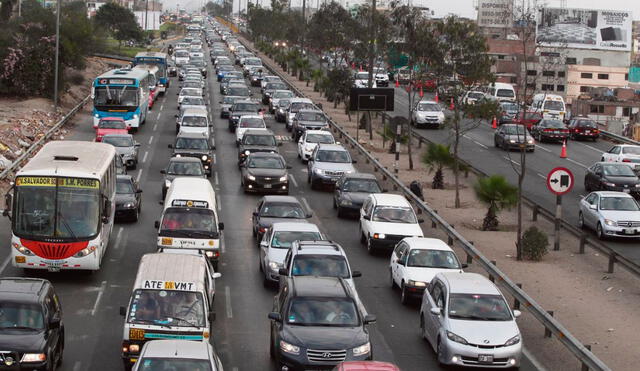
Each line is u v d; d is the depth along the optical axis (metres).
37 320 16.20
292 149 52.62
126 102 54.34
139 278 17.69
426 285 22.58
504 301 18.88
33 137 49.12
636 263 28.84
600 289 25.34
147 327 16.66
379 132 59.59
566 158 54.22
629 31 152.12
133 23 165.12
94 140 50.53
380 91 54.66
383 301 23.58
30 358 15.60
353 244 30.52
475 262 28.34
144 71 61.84
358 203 34.03
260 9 165.12
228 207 35.84
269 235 25.19
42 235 23.58
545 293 24.72
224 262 27.14
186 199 26.44
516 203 33.28
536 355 19.55
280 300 18.64
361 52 85.69
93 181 24.09
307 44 133.50
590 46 150.75
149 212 34.12
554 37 150.75
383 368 13.92
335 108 77.44
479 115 41.50
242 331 20.36
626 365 18.83
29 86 67.69
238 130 51.47
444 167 48.09
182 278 17.78
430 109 65.69
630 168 41.50
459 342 17.80
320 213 35.72
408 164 49.47
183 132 44.94
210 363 13.89
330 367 16.52
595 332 21.23
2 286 17.03
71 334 19.67
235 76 85.81
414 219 29.33
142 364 13.71
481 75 42.66
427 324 19.75
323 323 17.25
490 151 56.09
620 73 147.88
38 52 68.25
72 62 77.69
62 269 23.98
